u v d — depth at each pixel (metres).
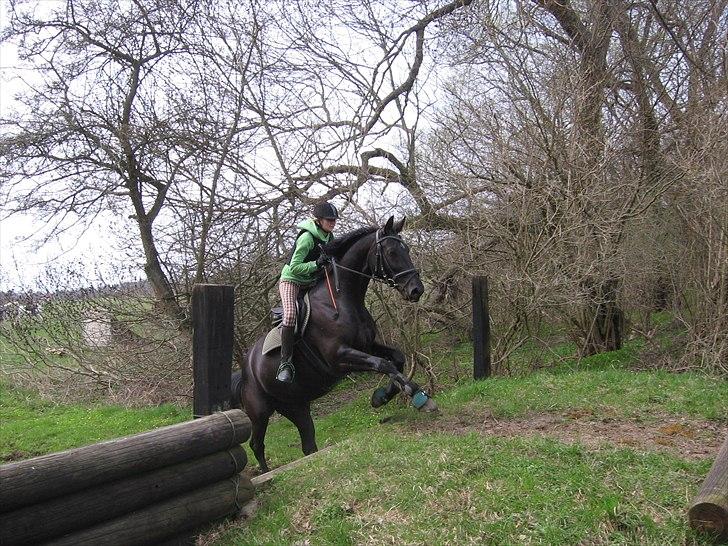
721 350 8.48
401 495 4.39
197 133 10.95
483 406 6.81
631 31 10.33
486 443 5.23
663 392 6.72
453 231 9.75
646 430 5.66
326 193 10.77
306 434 6.78
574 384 7.43
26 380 14.41
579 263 8.85
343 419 9.86
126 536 3.94
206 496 4.47
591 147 9.45
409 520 4.09
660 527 3.67
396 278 5.96
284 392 6.43
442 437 5.58
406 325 9.50
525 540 3.69
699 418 5.93
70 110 11.97
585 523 3.76
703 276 9.10
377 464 5.05
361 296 6.32
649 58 10.19
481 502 4.13
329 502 4.51
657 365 9.46
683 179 9.00
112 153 11.75
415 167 10.34
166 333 11.79
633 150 9.80
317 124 11.25
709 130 8.44
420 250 9.55
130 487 4.01
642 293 10.70
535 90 9.45
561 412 6.43
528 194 9.20
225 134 11.26
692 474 4.30
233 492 4.62
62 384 13.70
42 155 12.35
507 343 9.48
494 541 3.73
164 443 4.19
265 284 11.33
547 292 8.97
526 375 9.20
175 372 11.96
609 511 3.82
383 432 6.20
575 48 10.20
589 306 10.39
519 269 9.21
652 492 4.04
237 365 12.36
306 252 6.20
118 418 11.36
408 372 9.75
